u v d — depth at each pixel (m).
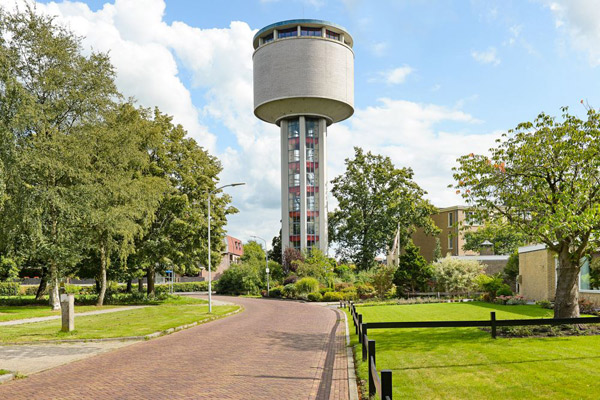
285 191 69.00
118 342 16.97
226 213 46.28
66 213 29.30
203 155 45.34
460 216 64.00
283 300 48.72
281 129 70.31
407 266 41.75
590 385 8.78
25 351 14.89
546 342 13.51
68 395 9.13
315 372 11.24
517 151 16.73
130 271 44.06
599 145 15.22
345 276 57.94
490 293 32.84
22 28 29.25
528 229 16.61
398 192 58.12
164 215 41.72
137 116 39.00
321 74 63.78
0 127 25.02
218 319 26.67
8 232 28.11
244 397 8.88
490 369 10.29
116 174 32.50
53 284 31.55
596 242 16.81
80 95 29.75
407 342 14.47
